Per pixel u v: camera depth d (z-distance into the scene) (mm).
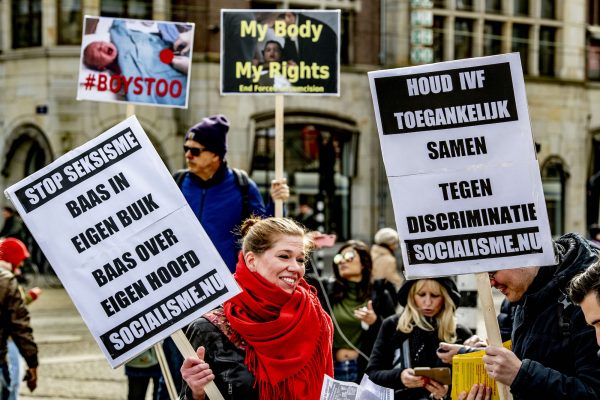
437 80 4578
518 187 4535
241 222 7797
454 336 6352
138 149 4773
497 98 4547
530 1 33500
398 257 23859
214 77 27125
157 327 4699
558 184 34375
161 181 4750
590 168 35000
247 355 4629
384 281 8359
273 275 4672
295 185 28797
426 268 4586
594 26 35250
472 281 8484
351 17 29828
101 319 4723
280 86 8203
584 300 3963
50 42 27359
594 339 4336
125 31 8219
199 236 4715
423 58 30531
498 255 4543
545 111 33781
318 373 4695
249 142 27797
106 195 4754
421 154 4590
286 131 28672
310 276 8195
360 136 29672
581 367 4336
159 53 8188
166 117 27109
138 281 4723
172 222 4730
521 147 4539
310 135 28969
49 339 15812
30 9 27812
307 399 4641
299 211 28266
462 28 32344
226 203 7773
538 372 4293
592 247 4699
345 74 29578
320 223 26047
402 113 4598
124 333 4715
